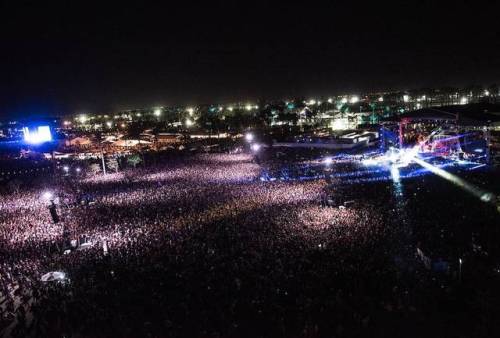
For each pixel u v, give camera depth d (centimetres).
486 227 3041
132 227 3738
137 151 10481
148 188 5731
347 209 3800
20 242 3581
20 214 4703
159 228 3616
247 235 3216
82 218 4253
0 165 9381
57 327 2103
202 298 2267
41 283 2633
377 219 3391
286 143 9850
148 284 2478
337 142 9231
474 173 5112
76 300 2334
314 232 3166
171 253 2939
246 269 2570
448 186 4531
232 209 4109
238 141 11506
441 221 3250
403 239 2938
